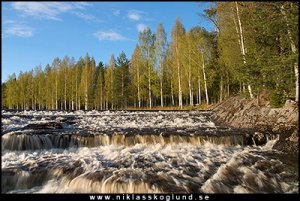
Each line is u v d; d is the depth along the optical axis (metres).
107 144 11.51
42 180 7.71
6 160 9.03
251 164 8.70
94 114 23.66
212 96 41.97
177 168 8.40
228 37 24.27
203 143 11.79
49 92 57.81
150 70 39.56
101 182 7.08
